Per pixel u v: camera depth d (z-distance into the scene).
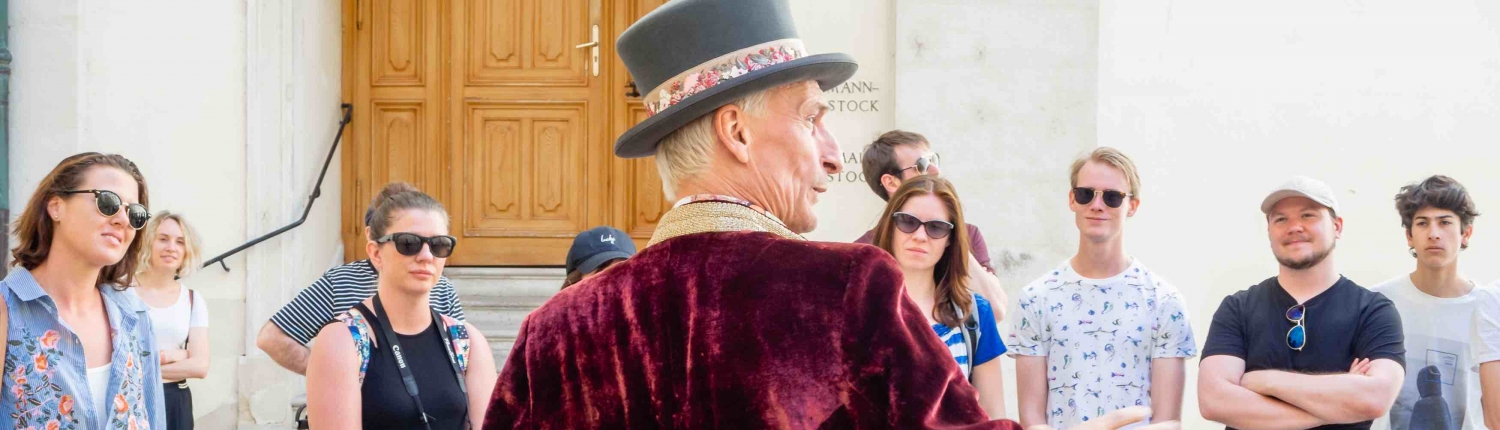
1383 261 5.65
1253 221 5.59
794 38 1.32
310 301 3.75
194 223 5.46
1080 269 3.31
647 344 1.21
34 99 5.00
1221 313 3.25
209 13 5.54
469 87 6.55
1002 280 5.40
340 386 2.57
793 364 1.13
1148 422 3.13
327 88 6.32
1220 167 5.61
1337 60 5.64
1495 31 5.66
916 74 5.38
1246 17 5.62
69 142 5.00
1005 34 5.41
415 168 6.55
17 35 5.00
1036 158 5.42
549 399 1.27
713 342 1.16
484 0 6.54
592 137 6.54
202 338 4.36
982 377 2.91
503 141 6.57
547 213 6.57
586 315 1.27
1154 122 5.57
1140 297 3.23
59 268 2.68
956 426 1.11
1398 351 3.00
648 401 1.20
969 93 5.40
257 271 5.65
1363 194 5.65
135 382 2.81
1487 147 5.66
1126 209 3.28
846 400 1.12
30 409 2.58
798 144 1.29
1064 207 5.42
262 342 3.71
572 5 6.54
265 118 5.70
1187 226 5.58
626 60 1.37
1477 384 3.55
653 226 6.57
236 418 5.57
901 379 1.11
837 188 5.48
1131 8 5.57
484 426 1.31
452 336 2.81
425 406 2.68
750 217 1.24
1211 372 3.14
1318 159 5.64
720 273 1.19
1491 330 3.53
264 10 5.70
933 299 2.92
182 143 5.42
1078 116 5.43
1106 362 3.19
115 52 5.16
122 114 5.18
